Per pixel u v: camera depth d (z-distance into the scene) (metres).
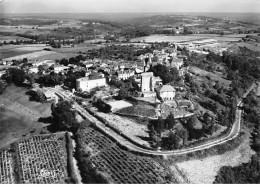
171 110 192.50
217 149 165.25
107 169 135.75
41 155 148.38
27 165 140.12
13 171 136.12
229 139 176.62
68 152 149.25
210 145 167.25
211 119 192.25
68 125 174.75
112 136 163.75
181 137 165.25
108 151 150.88
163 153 152.12
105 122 178.62
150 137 165.88
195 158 154.50
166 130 173.38
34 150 153.00
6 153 152.00
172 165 145.62
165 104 198.50
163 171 138.75
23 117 193.50
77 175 132.12
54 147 155.25
